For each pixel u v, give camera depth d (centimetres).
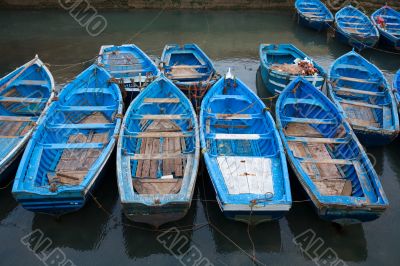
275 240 897
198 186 1016
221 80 1270
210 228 920
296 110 1288
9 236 880
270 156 962
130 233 901
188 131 1042
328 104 1193
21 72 1303
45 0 2286
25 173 866
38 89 1331
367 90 1441
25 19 2216
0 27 2092
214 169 916
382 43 1988
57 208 830
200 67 1459
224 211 810
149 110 1235
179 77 1372
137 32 2127
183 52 1598
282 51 1636
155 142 1102
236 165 930
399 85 1409
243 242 891
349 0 2458
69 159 1016
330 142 1034
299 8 2303
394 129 1107
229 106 1273
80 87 1284
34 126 1006
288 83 1362
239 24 2311
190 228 919
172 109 1234
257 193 852
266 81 1474
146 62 1483
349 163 958
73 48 1892
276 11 2484
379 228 934
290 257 862
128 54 1555
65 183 916
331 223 929
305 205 966
